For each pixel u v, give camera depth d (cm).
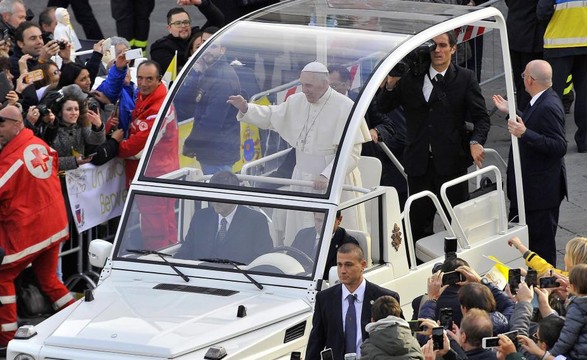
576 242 3488
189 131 3838
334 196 3591
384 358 2864
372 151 4903
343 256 3281
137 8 6625
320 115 3719
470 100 4628
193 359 3102
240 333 3244
